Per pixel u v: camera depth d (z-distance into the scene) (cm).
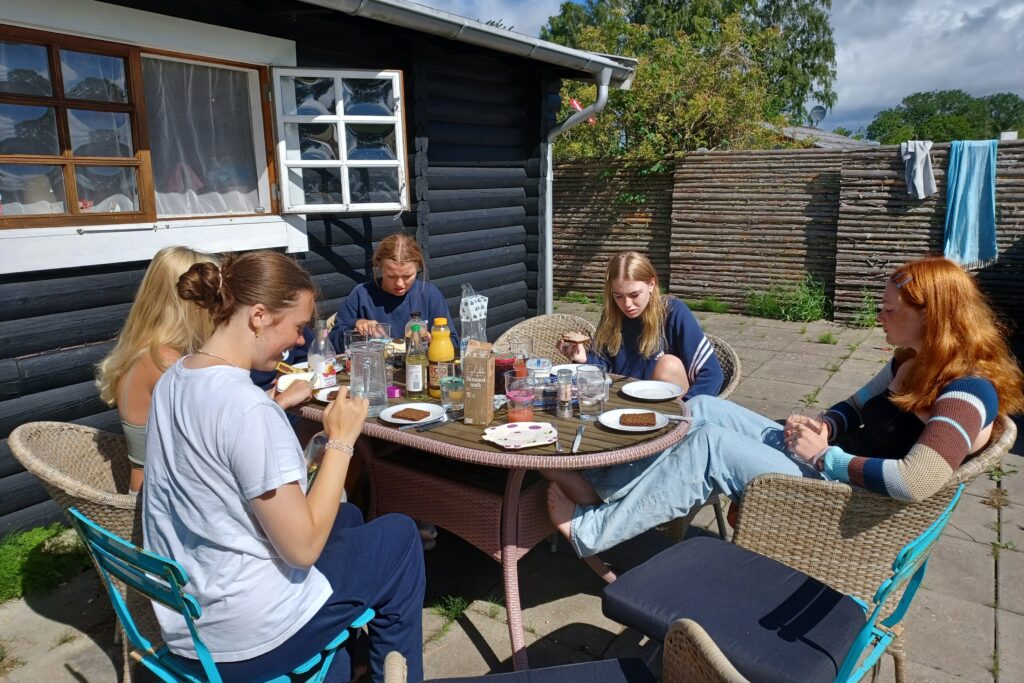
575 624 279
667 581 203
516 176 646
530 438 229
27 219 331
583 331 397
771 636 180
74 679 249
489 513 253
